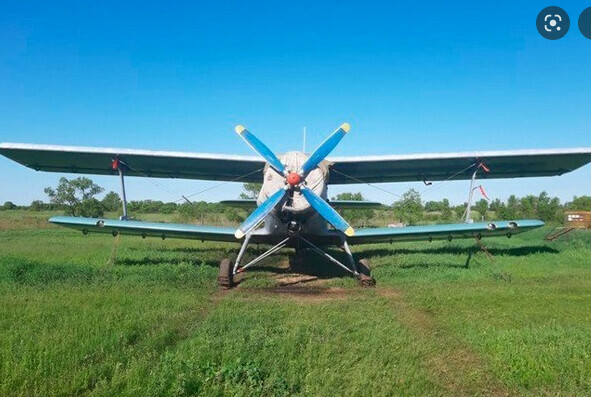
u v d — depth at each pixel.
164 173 13.06
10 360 3.96
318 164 10.11
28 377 3.69
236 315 6.26
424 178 13.40
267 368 3.98
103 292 7.87
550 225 30.56
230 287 9.33
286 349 4.54
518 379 4.06
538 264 12.23
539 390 3.85
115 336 4.86
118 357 4.25
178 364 3.88
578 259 13.05
